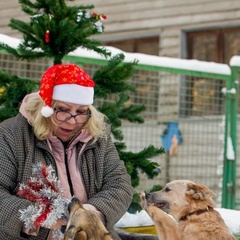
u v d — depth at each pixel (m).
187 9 12.40
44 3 5.81
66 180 4.12
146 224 5.62
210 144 10.29
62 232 3.83
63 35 5.68
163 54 12.63
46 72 4.15
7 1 13.81
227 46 12.12
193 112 11.56
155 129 10.20
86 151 4.21
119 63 5.97
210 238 4.55
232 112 8.92
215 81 11.30
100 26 5.91
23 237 3.94
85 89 4.11
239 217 5.86
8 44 6.47
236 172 9.54
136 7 12.92
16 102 5.76
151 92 11.26
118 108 6.11
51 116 4.08
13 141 4.04
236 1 11.92
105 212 4.00
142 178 9.41
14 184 4.03
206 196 4.72
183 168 10.31
